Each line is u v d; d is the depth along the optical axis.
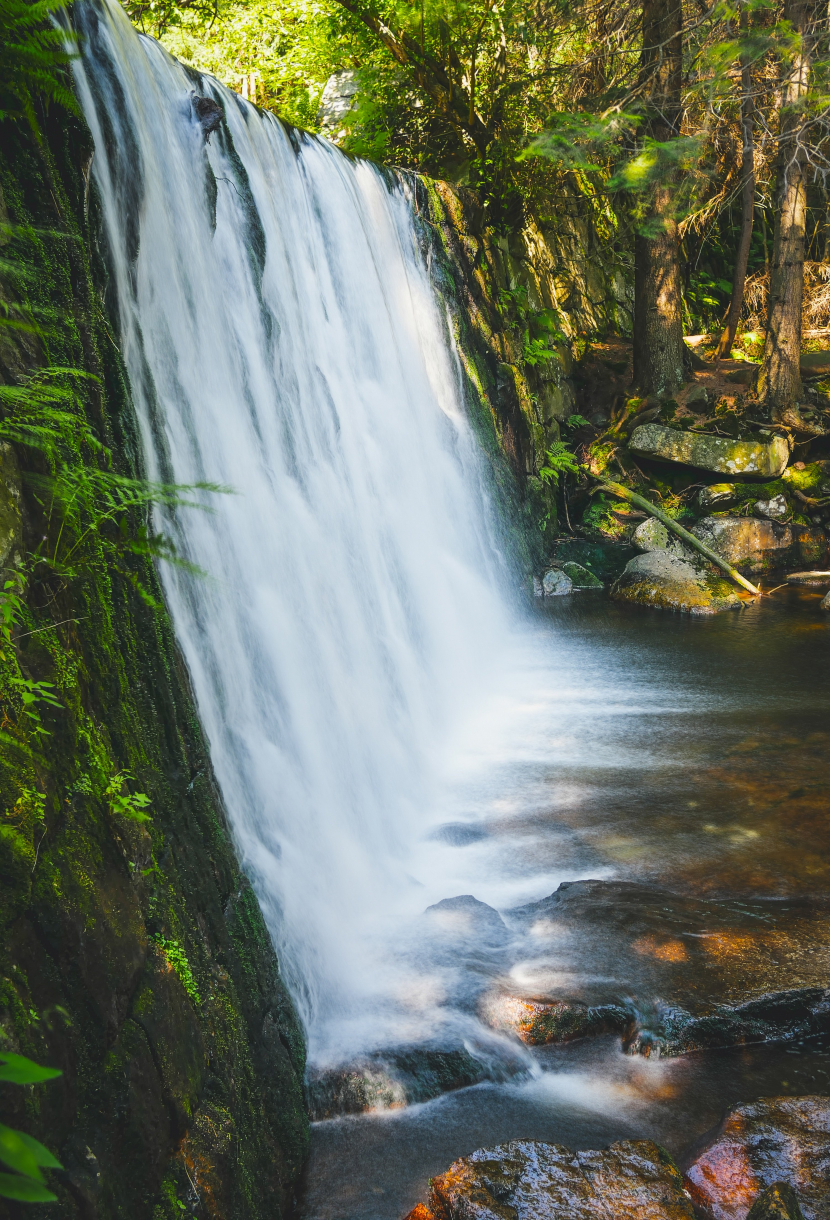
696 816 7.46
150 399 5.20
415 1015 5.05
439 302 13.28
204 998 3.58
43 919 2.59
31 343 3.39
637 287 18.52
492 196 16.27
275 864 5.33
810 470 17.86
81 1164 2.51
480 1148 4.28
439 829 7.30
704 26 17.25
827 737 9.09
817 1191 3.80
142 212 5.62
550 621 14.14
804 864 6.64
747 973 5.29
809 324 24.89
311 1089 4.49
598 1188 3.70
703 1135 4.33
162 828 3.68
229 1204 3.29
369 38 15.10
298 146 9.30
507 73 15.61
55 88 3.09
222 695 5.37
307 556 7.53
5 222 3.57
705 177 19.02
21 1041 2.34
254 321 7.70
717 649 12.45
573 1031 4.94
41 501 3.11
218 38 15.63
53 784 2.83
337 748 6.84
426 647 9.90
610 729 9.51
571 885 6.32
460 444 13.09
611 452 18.03
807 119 17.22
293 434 8.14
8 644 2.76
